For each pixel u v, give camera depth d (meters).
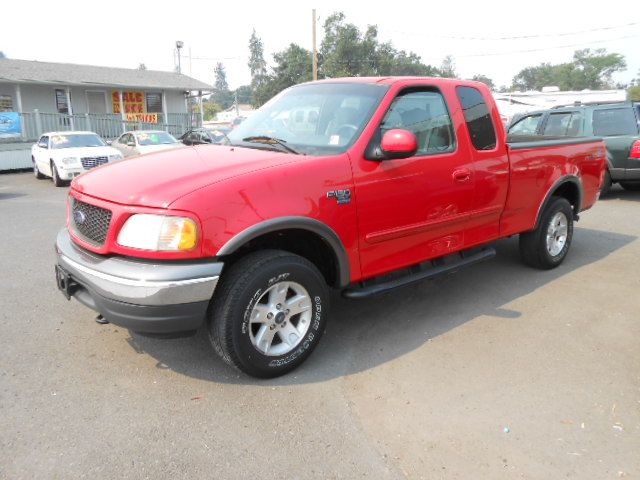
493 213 4.82
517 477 2.64
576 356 3.89
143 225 3.05
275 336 3.58
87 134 16.14
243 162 3.50
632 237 7.46
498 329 4.36
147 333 3.13
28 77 23.77
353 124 3.86
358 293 3.88
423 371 3.67
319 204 3.46
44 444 2.86
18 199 12.01
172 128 27.59
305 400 3.30
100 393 3.36
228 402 3.27
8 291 5.19
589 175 6.10
